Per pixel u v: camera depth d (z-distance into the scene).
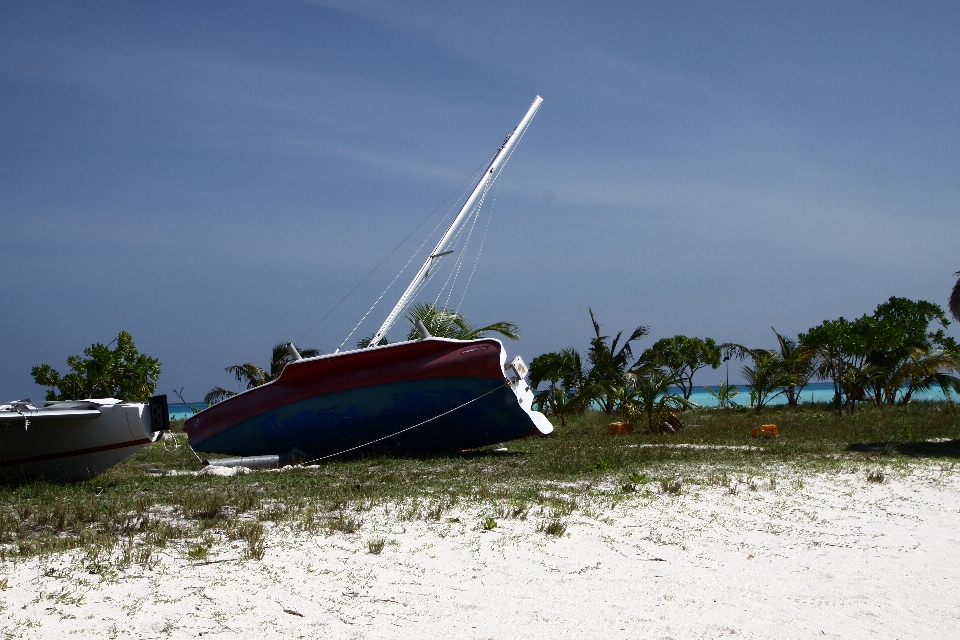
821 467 14.65
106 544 7.75
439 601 6.52
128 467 16.75
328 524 9.11
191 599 6.30
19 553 7.55
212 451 18.69
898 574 7.63
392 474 14.27
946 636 6.03
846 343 34.78
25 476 13.64
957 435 21.91
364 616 6.11
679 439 22.16
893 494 11.84
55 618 5.78
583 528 9.26
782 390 38.03
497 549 8.19
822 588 7.15
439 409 17.62
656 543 8.70
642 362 31.86
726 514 10.24
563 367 30.84
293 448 18.19
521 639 5.74
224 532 8.63
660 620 6.21
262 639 5.57
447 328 23.84
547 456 17.17
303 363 17.84
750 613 6.43
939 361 34.75
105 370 28.62
